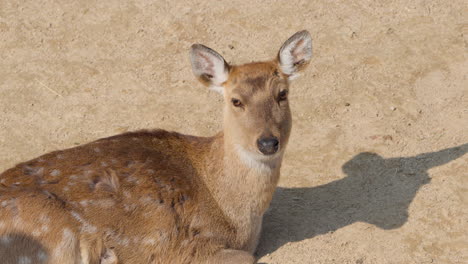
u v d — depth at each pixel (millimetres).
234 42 14023
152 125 12281
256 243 9766
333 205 10555
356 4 14852
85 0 15195
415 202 10453
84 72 13484
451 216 10164
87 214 8664
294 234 10070
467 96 12492
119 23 14609
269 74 9211
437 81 12898
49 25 14617
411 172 11031
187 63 13648
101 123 12352
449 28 14094
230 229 9336
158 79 13320
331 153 11562
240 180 9219
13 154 11703
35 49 14055
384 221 10172
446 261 9492
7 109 12688
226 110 9312
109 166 9039
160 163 9289
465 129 11797
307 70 13305
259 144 8797
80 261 8633
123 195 8891
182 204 9102
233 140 9164
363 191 10773
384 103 12516
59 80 13305
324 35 14070
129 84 13211
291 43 9227
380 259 9570
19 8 15078
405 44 13766
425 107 12375
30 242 8445
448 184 10695
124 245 8852
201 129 12188
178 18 14664
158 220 8953
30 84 13227
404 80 12977
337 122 12188
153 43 14125
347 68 13305
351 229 10070
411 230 9992
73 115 12539
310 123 12203
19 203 8453
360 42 13883
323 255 9656
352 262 9531
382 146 11609
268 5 14898
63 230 8484
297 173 11227
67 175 8836
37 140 12008
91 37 14305
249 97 9039
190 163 9508
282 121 9086
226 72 9328
